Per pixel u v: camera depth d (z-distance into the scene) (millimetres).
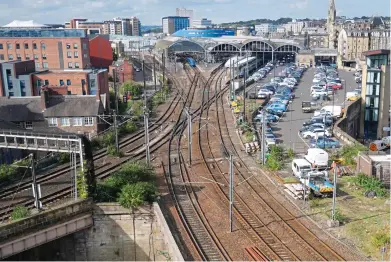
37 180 48844
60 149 42719
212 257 32875
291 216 38500
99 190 41719
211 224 38000
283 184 45594
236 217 38938
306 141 61812
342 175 47719
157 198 42281
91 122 70125
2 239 35156
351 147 53656
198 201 42844
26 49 112875
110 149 58594
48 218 37281
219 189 45500
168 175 50000
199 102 93625
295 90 102625
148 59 167250
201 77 127688
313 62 154500
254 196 43312
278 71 136250
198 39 184250
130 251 39781
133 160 54750
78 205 38531
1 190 46750
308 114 78500
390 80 81062
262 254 32719
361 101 86000
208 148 60562
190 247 34250
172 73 136125
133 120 75250
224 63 158125
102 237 39688
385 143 67000
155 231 39188
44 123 70188
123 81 117062
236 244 34500
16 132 45156
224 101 93938
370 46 165000
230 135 67062
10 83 85125
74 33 112500
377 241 32719
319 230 35750
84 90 87688
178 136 67062
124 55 167750
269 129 66000
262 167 51625
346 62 155500
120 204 38969
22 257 37812
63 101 71875
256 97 91375
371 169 44656
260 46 163125
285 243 34125
